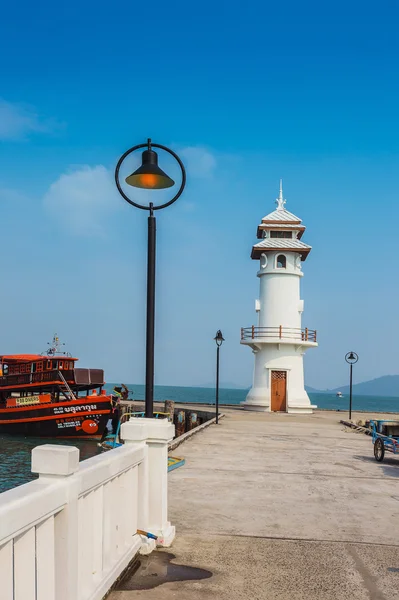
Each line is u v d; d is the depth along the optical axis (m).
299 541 7.75
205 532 8.03
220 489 11.15
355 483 12.20
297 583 6.19
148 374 7.54
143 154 7.81
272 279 41.94
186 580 6.13
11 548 3.59
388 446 15.31
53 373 32.16
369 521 8.94
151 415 7.50
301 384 41.50
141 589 5.81
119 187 7.79
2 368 34.19
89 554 5.15
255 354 42.50
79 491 4.58
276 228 42.38
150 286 7.71
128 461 6.26
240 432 23.34
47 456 4.33
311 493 11.00
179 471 13.11
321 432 24.38
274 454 16.56
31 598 3.88
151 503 7.27
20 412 32.28
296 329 41.50
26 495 3.81
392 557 7.16
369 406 141.75
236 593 5.85
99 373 33.56
